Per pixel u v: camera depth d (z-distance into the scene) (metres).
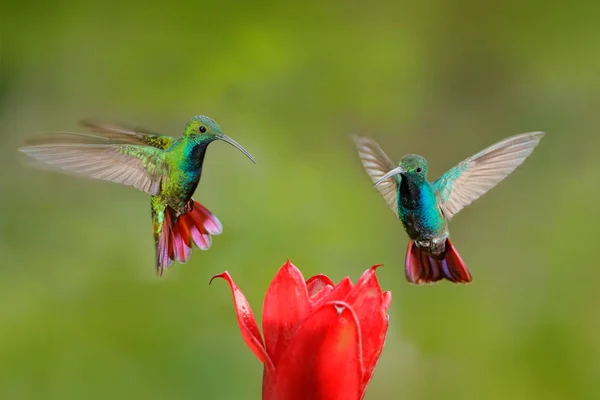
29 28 3.65
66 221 3.69
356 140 3.42
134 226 3.70
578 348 3.79
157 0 3.67
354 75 3.77
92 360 3.60
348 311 3.20
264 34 3.69
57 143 3.32
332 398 3.20
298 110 3.76
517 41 4.06
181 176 3.33
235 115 3.73
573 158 4.27
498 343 3.85
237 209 3.71
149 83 3.69
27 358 3.59
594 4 3.92
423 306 3.97
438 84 4.21
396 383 3.84
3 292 3.63
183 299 3.65
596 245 4.07
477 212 4.37
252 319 3.21
